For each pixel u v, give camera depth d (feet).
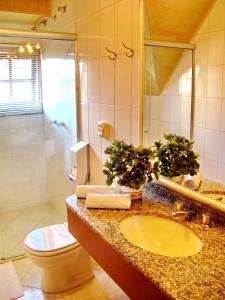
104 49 7.06
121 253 4.09
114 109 6.98
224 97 4.67
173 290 3.29
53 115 10.58
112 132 7.16
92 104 7.97
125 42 6.28
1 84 10.49
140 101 6.07
